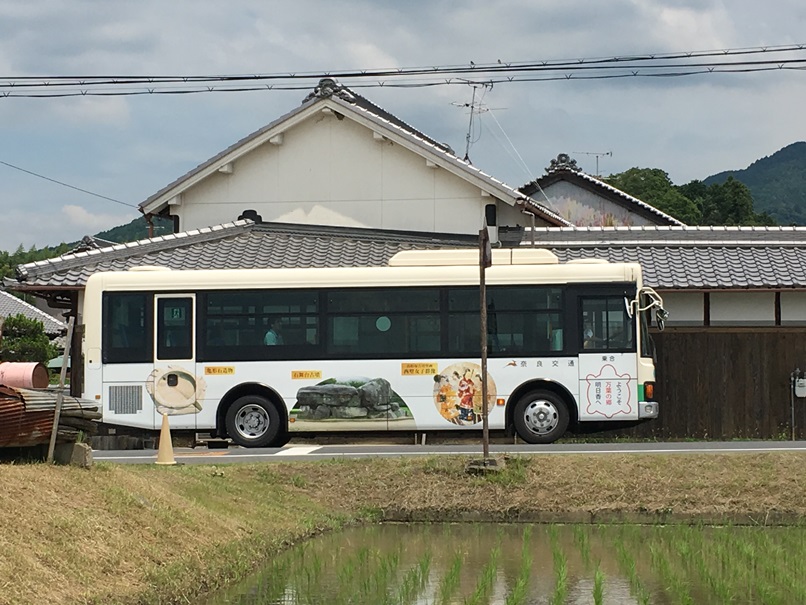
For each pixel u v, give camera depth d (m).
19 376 13.89
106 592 9.54
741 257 24.75
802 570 11.43
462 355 20.47
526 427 20.41
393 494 15.80
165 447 16.80
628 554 12.38
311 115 29.97
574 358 20.36
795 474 15.51
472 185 29.66
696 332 23.59
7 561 9.12
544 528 15.01
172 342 20.83
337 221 30.23
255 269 21.11
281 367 20.67
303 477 16.03
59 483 11.47
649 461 16.05
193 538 11.94
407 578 11.55
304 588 11.24
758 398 23.47
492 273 20.55
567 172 46.28
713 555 12.58
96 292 20.95
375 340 20.64
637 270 20.48
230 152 30.05
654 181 71.38
